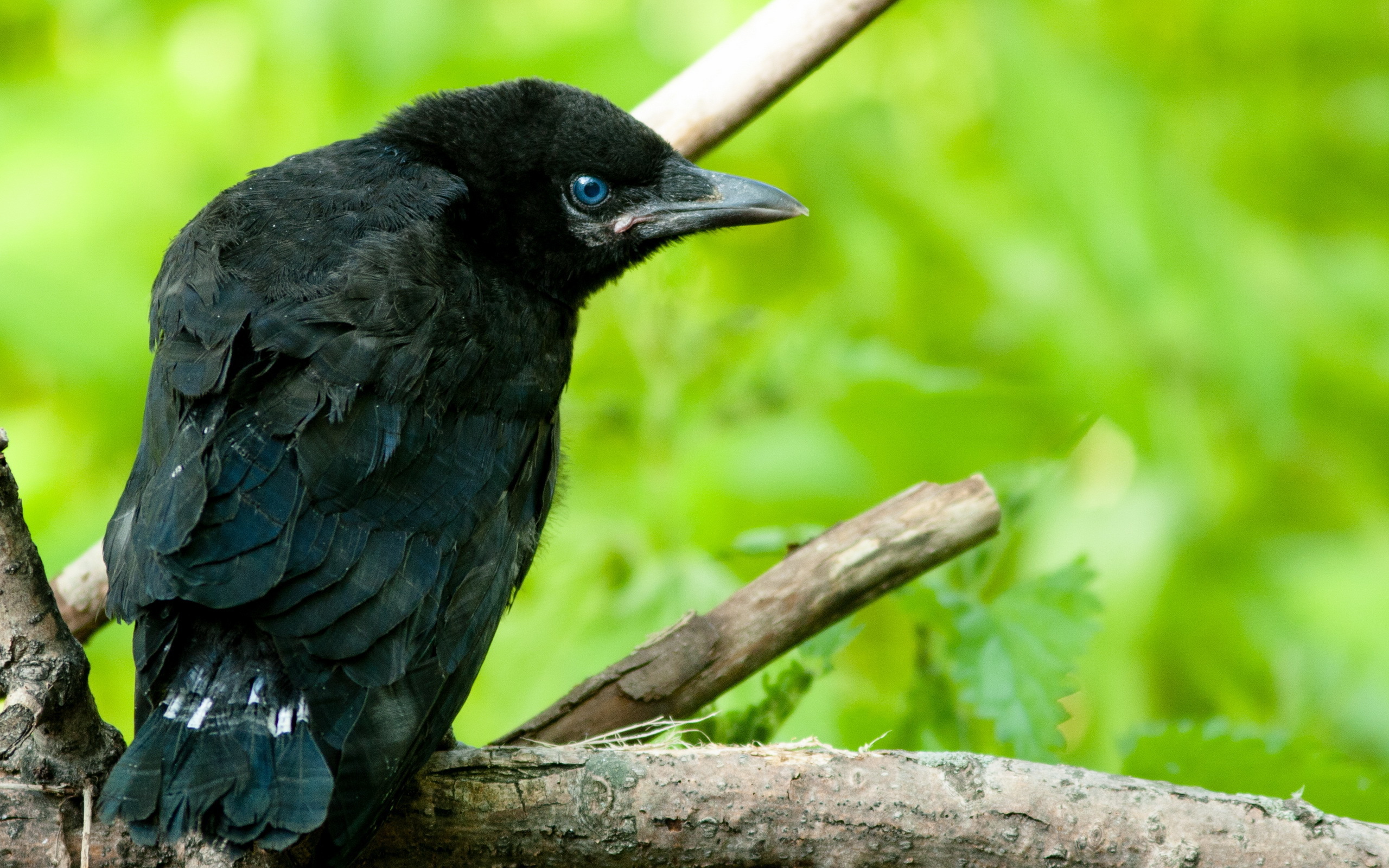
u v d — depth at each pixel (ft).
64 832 19.89
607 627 32.12
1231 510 42.57
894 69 45.73
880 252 42.29
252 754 19.54
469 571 23.56
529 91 29.84
